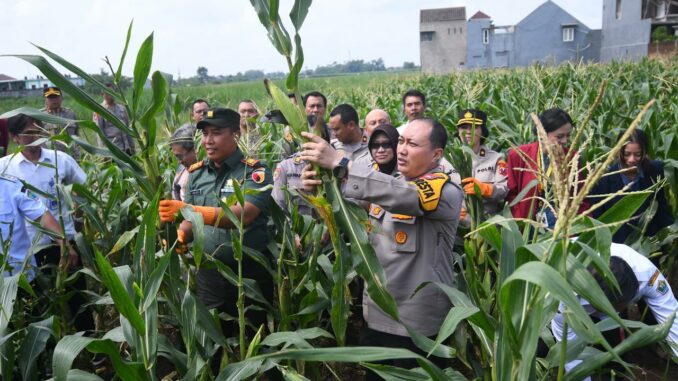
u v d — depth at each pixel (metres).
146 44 2.45
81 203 3.99
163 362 4.09
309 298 2.95
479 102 10.20
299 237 3.42
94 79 2.50
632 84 12.44
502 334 1.93
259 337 2.57
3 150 5.20
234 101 29.09
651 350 4.12
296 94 2.47
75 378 2.25
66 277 3.62
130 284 2.34
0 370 2.64
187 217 2.59
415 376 2.17
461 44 48.53
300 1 2.40
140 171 2.70
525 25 41.56
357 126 4.64
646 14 35.72
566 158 1.56
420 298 2.76
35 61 2.32
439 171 2.78
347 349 2.05
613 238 4.40
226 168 3.30
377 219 2.91
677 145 5.35
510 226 2.08
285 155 5.07
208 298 3.47
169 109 5.26
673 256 4.74
